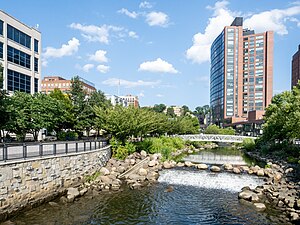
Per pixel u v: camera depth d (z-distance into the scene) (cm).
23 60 4728
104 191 2267
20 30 4631
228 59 14825
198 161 4344
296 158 3822
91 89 12500
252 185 2619
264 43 14212
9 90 4316
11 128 3084
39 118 3534
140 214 1791
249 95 14525
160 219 1716
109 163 3114
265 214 1812
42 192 1861
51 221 1581
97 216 1714
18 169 1658
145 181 2706
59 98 5400
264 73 14200
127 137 4034
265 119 6347
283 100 5875
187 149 6266
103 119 3709
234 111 14675
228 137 7012
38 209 1759
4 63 4188
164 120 6012
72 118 4694
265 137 5538
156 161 3584
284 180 2731
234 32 14800
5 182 1558
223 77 15125
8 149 2075
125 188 2400
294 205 1897
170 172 3195
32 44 4984
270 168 3422
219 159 4694
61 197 1986
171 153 4919
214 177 2947
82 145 2861
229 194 2309
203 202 2078
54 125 3981
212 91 18188
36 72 5134
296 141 5206
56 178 2017
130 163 3378
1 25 4153
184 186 2559
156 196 2203
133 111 3828
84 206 1875
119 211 1828
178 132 7731
